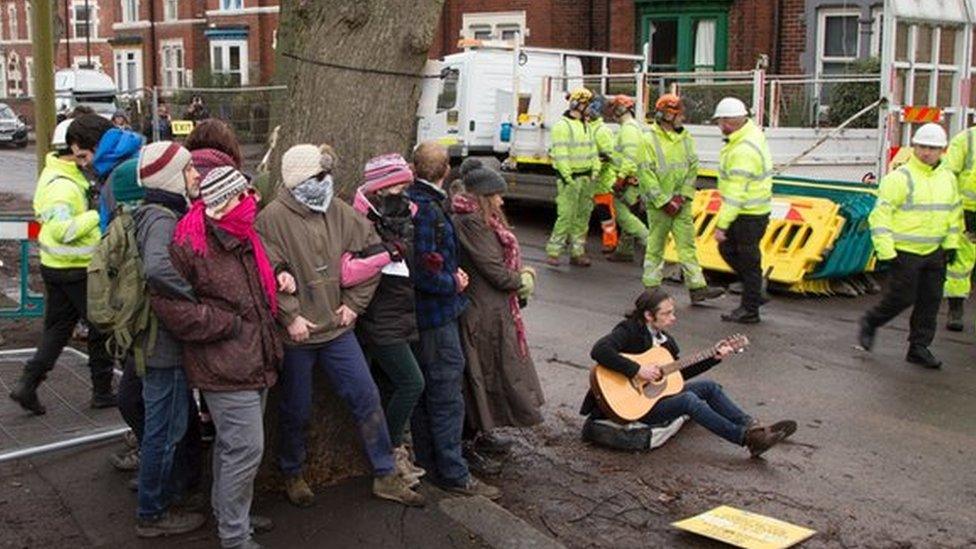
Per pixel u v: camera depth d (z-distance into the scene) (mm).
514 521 5020
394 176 5008
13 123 36094
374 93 5246
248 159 16188
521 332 5730
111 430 6230
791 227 11203
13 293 10688
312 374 5008
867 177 12156
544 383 7734
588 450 6285
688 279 10453
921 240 8102
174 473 4883
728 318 9711
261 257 4457
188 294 4258
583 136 12547
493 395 5684
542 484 5723
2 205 18359
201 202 4355
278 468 5160
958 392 7531
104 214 6027
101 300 4562
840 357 8484
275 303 4508
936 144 8016
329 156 4863
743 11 20203
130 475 5652
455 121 16969
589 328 9492
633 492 5617
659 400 6301
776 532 5043
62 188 6414
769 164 9523
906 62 12289
